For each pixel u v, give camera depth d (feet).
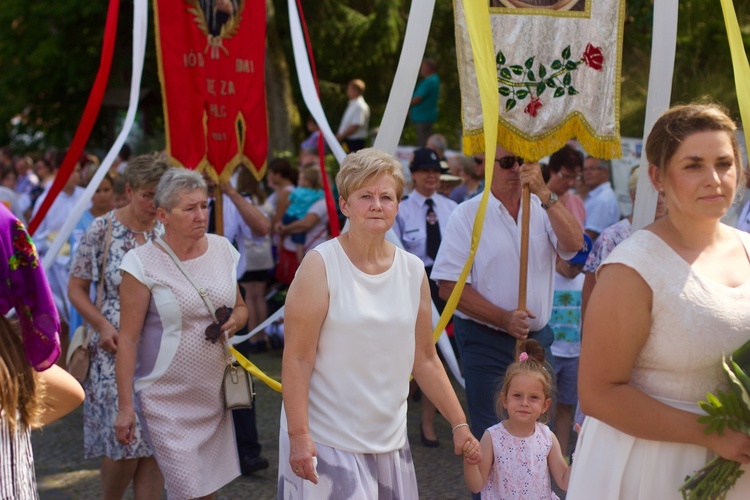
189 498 12.13
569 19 13.01
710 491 7.18
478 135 12.76
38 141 75.10
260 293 28.78
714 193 7.06
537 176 12.90
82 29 67.62
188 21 16.38
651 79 12.96
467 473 11.17
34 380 7.70
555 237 13.48
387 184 9.55
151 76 64.54
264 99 17.57
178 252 12.71
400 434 9.88
